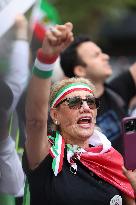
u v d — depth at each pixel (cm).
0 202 612
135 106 930
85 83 613
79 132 601
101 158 600
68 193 575
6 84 527
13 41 495
